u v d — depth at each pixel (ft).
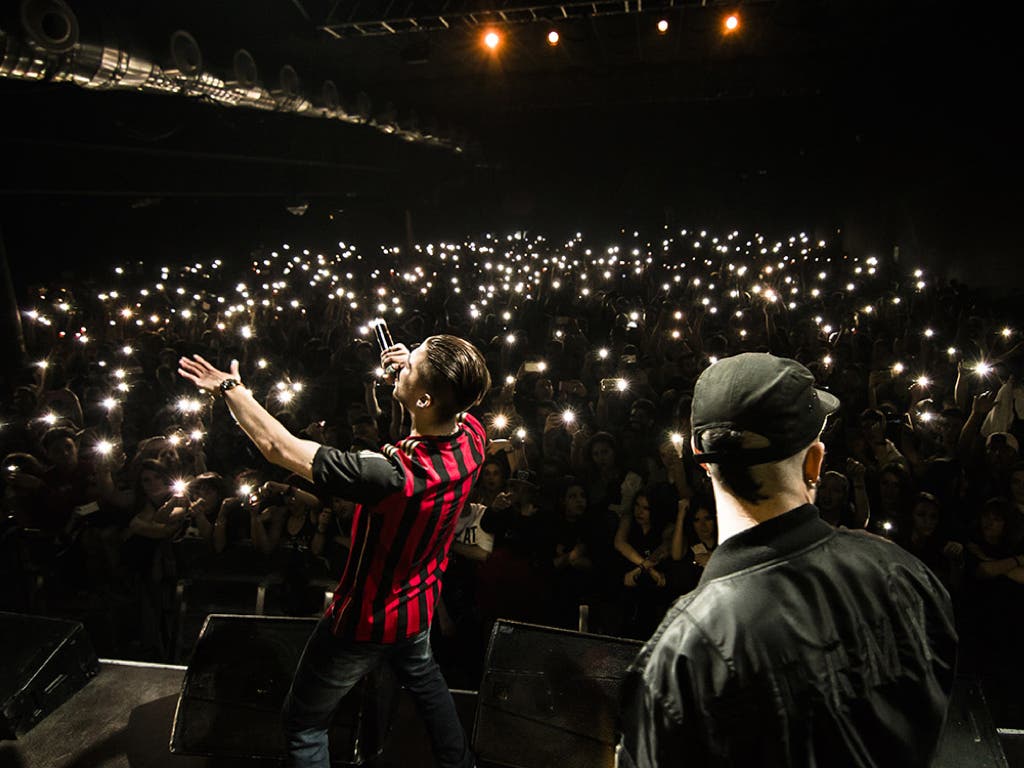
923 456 20.02
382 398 25.08
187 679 10.02
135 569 16.29
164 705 10.77
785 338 32.48
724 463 4.25
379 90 66.18
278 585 15.30
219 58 30.01
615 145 93.86
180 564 15.99
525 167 97.35
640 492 16.14
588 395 27.99
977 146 48.37
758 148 89.51
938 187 55.21
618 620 15.03
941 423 19.89
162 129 33.40
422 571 7.60
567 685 9.56
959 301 39.45
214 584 15.30
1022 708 12.64
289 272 61.26
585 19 51.26
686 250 72.02
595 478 19.20
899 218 63.72
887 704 3.92
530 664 9.77
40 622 11.27
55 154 30.86
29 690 10.30
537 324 38.73
